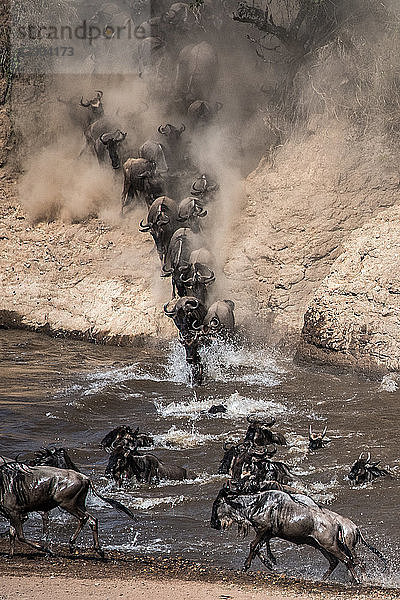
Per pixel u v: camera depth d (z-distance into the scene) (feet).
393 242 244.42
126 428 142.00
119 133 301.22
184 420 177.99
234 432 168.14
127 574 92.48
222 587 86.99
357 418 177.47
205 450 156.04
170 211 261.65
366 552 105.91
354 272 242.37
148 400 194.80
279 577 94.94
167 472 138.92
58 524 117.91
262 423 139.74
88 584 84.17
